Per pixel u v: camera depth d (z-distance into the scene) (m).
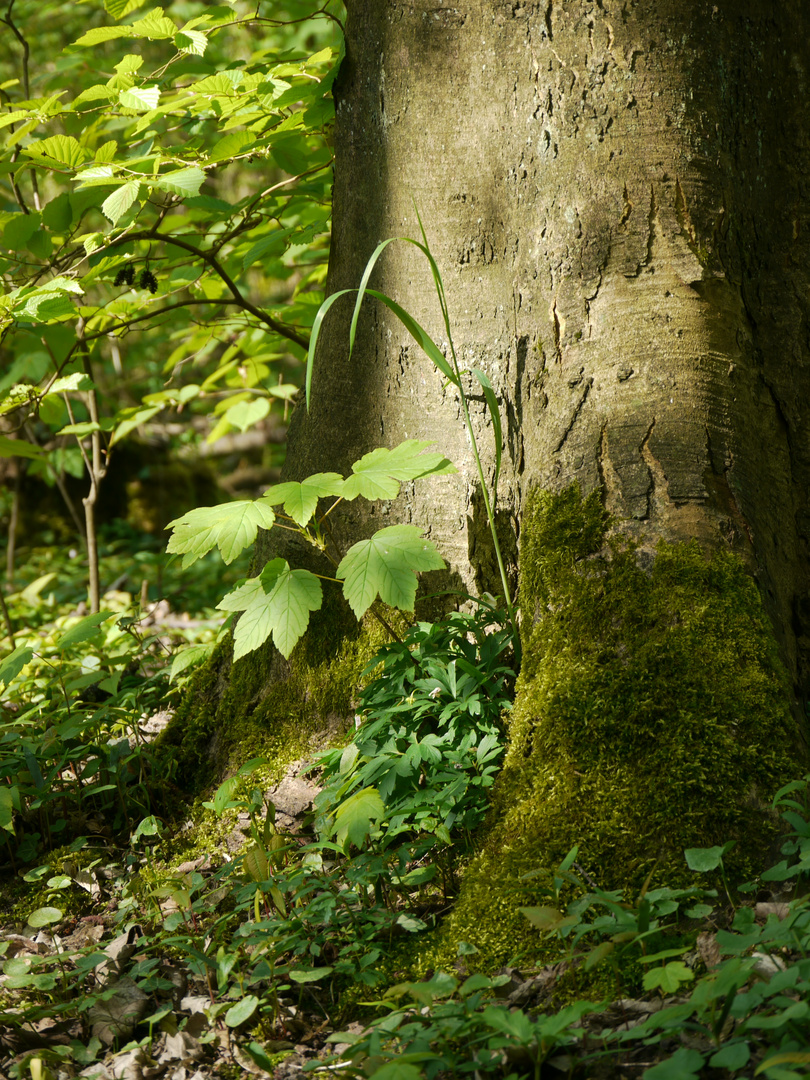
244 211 3.87
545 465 2.48
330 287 3.06
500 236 2.68
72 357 3.95
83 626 2.82
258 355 4.64
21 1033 2.00
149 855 2.69
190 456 10.10
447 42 2.67
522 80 2.57
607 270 2.44
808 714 2.42
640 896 1.88
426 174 2.74
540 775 2.19
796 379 2.64
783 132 2.62
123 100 3.10
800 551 2.64
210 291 4.21
